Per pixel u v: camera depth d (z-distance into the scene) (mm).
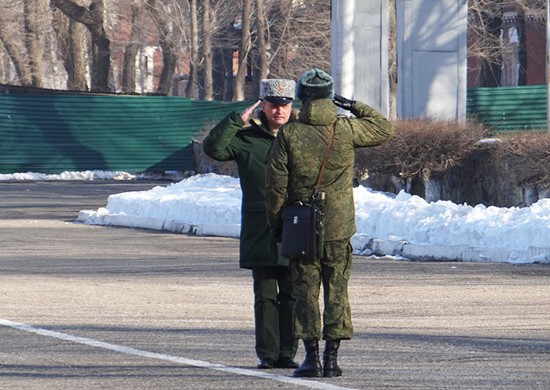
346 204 24812
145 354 28281
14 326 33094
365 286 42812
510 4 181500
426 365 26672
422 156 74875
